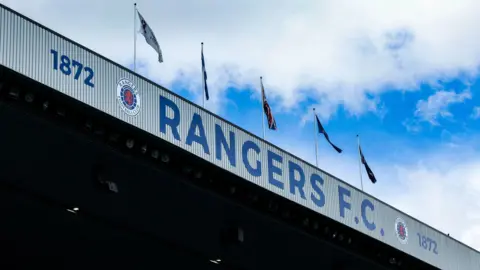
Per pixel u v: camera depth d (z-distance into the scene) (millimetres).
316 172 48406
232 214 45250
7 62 35750
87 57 38688
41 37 37125
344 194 49781
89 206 42094
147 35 45531
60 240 43719
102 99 38875
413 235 54031
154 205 43281
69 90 37688
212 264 48344
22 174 39500
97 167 40531
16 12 36500
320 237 48719
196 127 42594
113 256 46031
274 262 49938
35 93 37062
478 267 58812
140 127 40094
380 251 52250
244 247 47531
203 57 48000
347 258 51188
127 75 40125
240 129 44781
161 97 41375
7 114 36656
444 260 55969
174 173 42094
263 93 51219
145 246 45688
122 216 43250
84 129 38781
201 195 43469
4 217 41406
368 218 50906
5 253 43750
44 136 38125
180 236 45656
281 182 46031
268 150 45938
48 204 41375
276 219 46375
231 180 43938
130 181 41625
